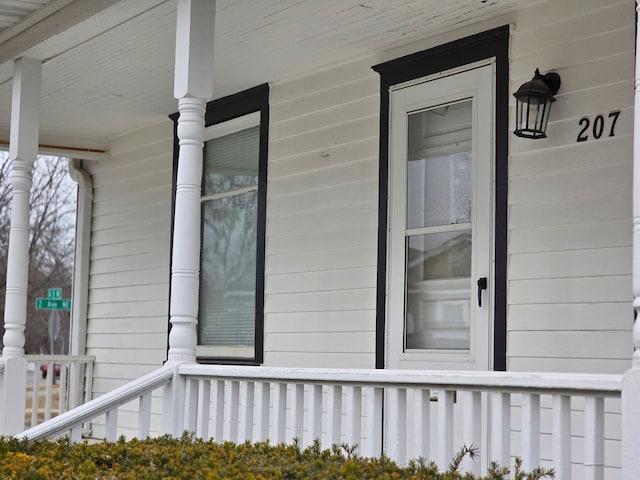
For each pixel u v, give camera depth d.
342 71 7.42
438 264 6.54
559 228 5.76
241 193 8.36
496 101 6.21
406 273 6.73
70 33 6.73
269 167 8.00
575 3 5.80
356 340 7.11
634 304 3.43
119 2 6.14
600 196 5.57
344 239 7.29
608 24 5.62
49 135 10.01
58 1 6.37
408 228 6.75
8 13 6.59
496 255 6.09
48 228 27.20
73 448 4.78
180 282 5.58
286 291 7.74
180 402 5.52
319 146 7.57
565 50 5.83
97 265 10.33
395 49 7.00
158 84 8.22
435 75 6.65
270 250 7.93
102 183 10.36
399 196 6.83
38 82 7.22
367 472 3.71
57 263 27.28
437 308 6.52
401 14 6.38
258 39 6.96
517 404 5.79
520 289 5.95
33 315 27.03
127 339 9.74
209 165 8.73
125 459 4.32
